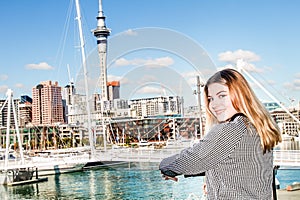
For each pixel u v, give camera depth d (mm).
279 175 44844
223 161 2586
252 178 2580
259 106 2754
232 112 2789
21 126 83375
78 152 58094
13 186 53062
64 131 72938
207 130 2967
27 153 75250
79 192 44688
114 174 41969
